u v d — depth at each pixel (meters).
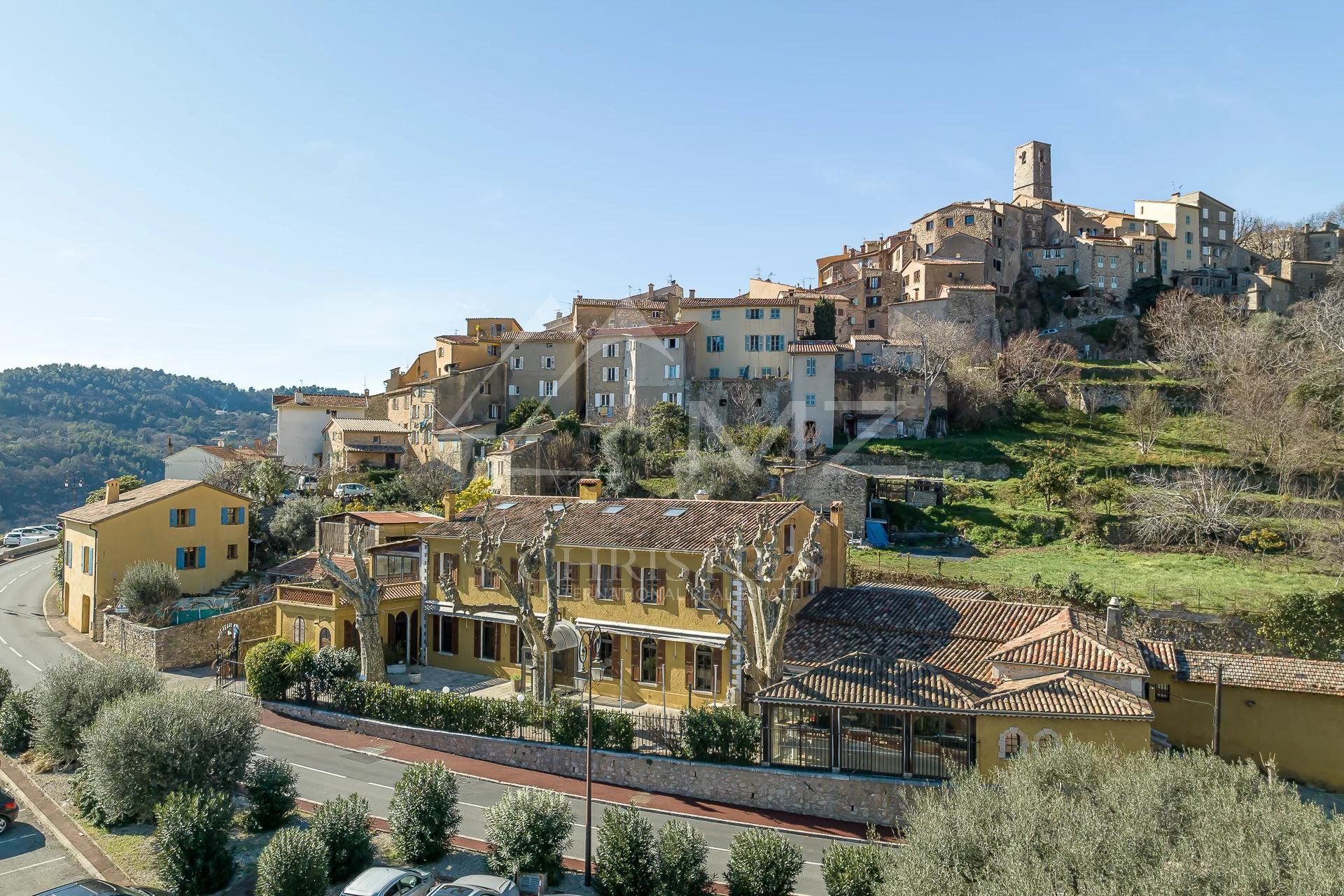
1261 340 82.00
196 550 53.09
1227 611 38.91
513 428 78.69
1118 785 17.08
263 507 65.81
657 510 38.12
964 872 15.30
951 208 113.00
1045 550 54.22
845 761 26.31
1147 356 103.38
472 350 86.62
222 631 42.47
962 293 96.69
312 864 19.84
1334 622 35.88
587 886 21.50
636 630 34.91
